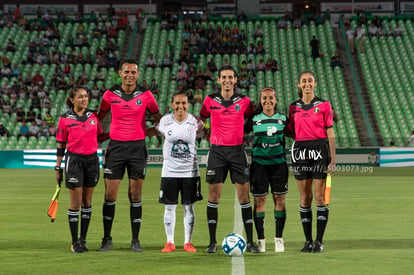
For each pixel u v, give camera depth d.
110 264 12.23
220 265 12.09
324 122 13.91
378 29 67.06
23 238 15.73
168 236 13.98
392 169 47.38
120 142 14.14
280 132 13.95
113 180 14.08
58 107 55.88
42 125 53.44
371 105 57.88
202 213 20.98
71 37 64.75
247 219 13.95
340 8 73.38
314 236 15.98
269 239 15.62
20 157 50.28
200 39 64.69
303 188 13.89
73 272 11.48
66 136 14.02
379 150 49.50
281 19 69.50
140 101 14.20
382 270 11.54
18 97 57.00
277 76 60.00
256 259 12.75
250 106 14.12
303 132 13.92
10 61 61.44
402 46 64.88
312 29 67.75
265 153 13.88
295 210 21.56
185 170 13.98
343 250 13.78
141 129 14.30
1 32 66.81
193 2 73.19
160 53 64.69
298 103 14.16
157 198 26.41
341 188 30.84
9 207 22.88
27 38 66.19
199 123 14.37
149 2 73.50
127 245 14.74
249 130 14.59
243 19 69.12
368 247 14.16
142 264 12.22
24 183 34.84
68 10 74.00
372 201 24.48
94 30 66.69
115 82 56.19
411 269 11.62
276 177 13.92
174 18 68.75
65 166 13.95
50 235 16.20
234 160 13.91
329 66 62.03
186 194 14.01
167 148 14.05
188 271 11.48
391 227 17.39
